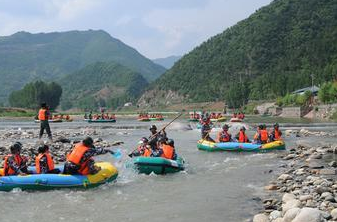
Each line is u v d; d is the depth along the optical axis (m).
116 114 127.25
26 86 162.12
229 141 22.52
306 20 195.00
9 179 11.81
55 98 159.62
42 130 24.41
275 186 11.84
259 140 21.58
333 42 148.25
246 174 14.42
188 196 11.24
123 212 9.74
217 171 15.20
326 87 82.00
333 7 197.25
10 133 34.38
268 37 195.12
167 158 15.59
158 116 76.75
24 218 9.35
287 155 18.95
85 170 12.45
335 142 25.03
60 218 9.31
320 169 14.09
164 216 9.36
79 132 36.94
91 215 9.52
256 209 9.69
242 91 141.75
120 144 25.41
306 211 7.86
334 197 9.88
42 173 12.48
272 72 160.00
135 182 13.20
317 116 76.56
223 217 9.15
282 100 103.44
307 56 158.88
